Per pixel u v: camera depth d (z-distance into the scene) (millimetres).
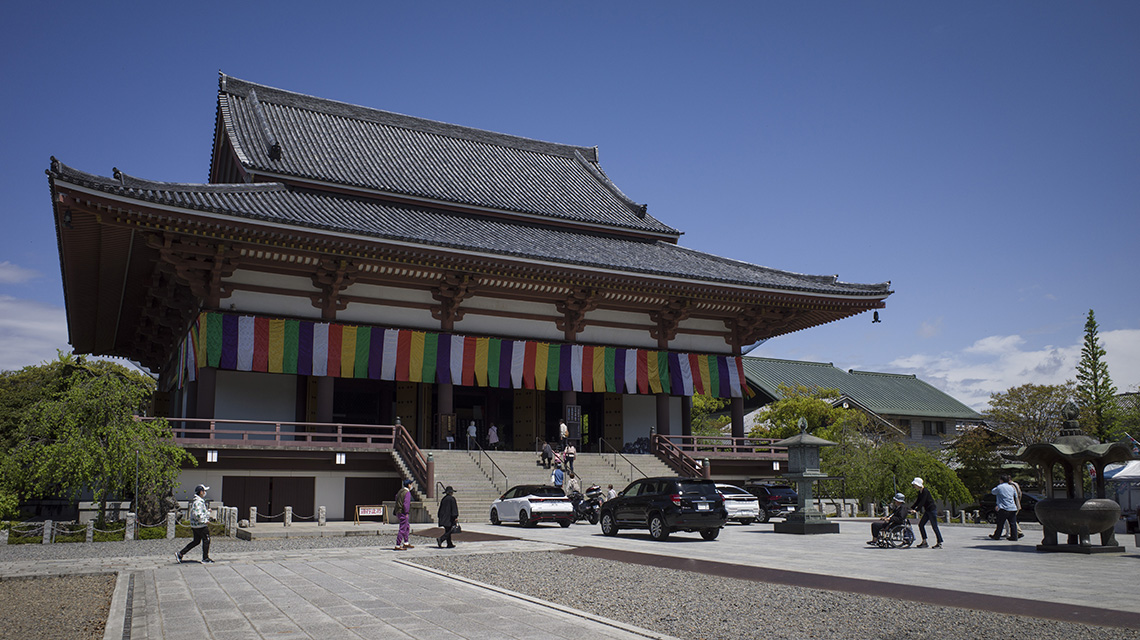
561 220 55500
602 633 11664
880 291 52250
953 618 12289
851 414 63375
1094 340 65688
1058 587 15203
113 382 32781
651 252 55438
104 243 40312
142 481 32406
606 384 50438
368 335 44062
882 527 23734
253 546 25750
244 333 40906
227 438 42438
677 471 45844
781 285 50156
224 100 55062
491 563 20156
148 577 18109
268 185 45375
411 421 47969
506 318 48906
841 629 11758
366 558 21469
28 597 16719
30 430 31938
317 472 39625
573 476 40375
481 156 63938
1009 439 66938
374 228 42531
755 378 76312
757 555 21453
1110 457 21703
